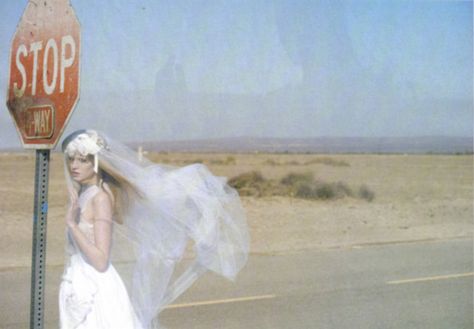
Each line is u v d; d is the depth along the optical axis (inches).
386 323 235.3
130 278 142.7
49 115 121.2
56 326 211.0
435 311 256.1
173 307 237.0
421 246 383.6
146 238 144.2
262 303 250.2
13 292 249.8
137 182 140.9
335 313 243.6
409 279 305.3
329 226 413.4
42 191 124.9
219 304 246.8
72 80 117.7
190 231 150.9
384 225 422.3
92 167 132.0
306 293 267.9
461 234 423.5
